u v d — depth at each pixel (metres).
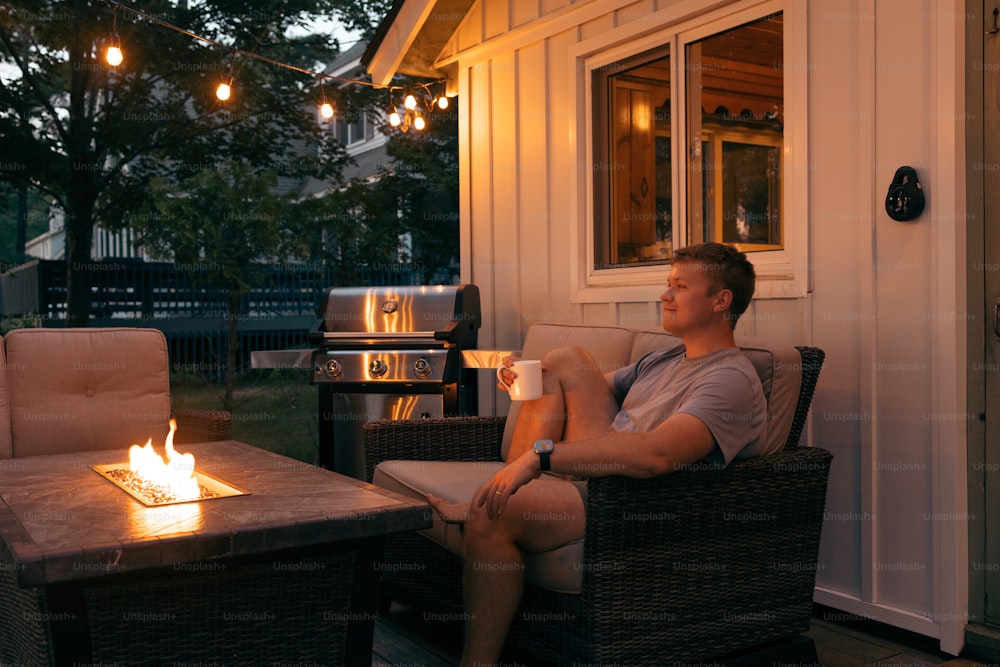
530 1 4.80
